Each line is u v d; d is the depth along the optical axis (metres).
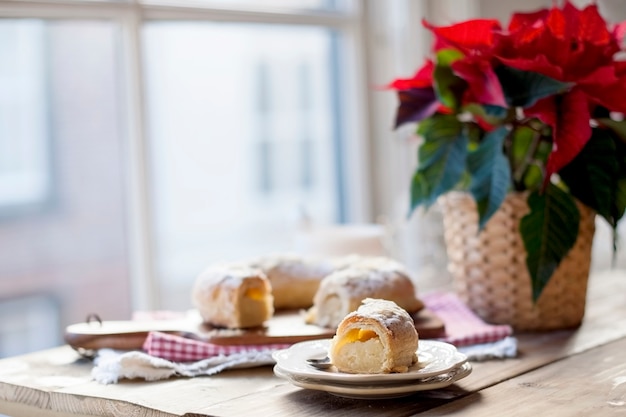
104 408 1.38
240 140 2.71
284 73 2.64
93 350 1.58
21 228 2.24
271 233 2.80
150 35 2.44
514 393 1.37
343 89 2.58
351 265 1.69
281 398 1.37
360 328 1.34
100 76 2.14
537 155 1.69
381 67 2.56
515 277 1.66
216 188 2.69
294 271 1.70
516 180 1.69
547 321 1.67
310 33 2.57
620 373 1.44
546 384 1.40
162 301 2.50
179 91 2.55
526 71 1.58
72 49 2.15
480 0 2.50
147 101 2.06
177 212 2.62
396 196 2.57
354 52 2.54
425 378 1.33
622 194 1.61
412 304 1.61
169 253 2.60
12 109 2.24
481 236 1.68
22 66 2.22
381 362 1.33
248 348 1.52
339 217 2.64
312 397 1.37
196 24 2.14
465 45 1.63
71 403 1.41
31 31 2.15
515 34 1.60
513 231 1.65
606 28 1.62
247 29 2.56
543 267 1.58
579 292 1.68
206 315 1.59
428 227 2.52
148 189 2.07
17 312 2.22
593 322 1.72
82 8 1.97
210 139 2.65
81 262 2.22
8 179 2.26
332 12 2.47
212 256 2.70
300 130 2.67
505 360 1.52
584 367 1.47
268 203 2.77
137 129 2.05
